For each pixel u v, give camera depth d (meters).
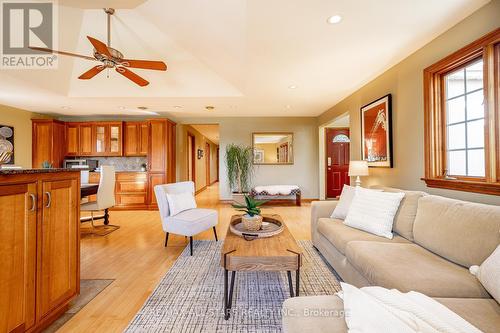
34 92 3.97
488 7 1.82
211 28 2.46
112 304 1.76
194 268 2.36
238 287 1.98
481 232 1.33
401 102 2.79
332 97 4.34
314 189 6.25
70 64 3.57
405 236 1.94
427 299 0.94
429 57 2.38
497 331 0.90
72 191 1.65
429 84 2.37
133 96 4.23
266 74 3.22
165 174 5.37
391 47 2.49
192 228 2.70
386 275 1.32
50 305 1.45
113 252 2.80
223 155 6.18
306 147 6.23
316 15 1.95
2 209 1.15
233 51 2.78
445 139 2.32
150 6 2.33
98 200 3.58
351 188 2.66
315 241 2.79
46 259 1.42
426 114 2.41
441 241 1.54
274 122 6.20
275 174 6.23
